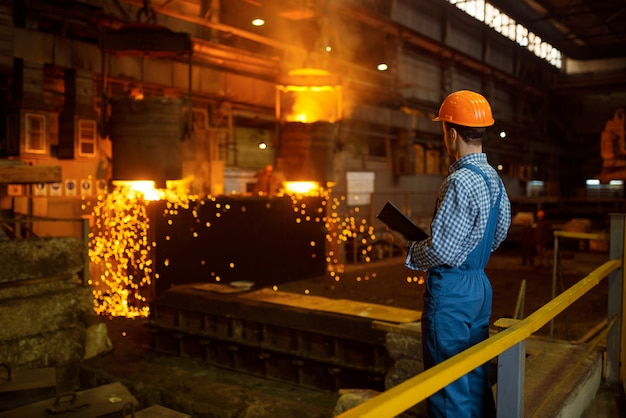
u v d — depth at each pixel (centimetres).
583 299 1122
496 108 3019
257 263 1231
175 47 914
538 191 3397
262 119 1577
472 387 280
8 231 791
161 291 1017
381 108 1920
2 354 645
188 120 922
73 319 737
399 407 157
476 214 258
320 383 636
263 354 675
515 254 2039
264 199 1247
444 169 2494
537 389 365
